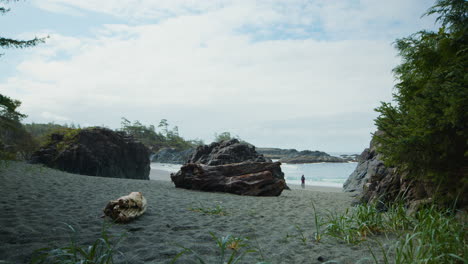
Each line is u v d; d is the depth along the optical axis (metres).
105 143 24.86
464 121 3.87
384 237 4.43
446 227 3.64
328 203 10.64
